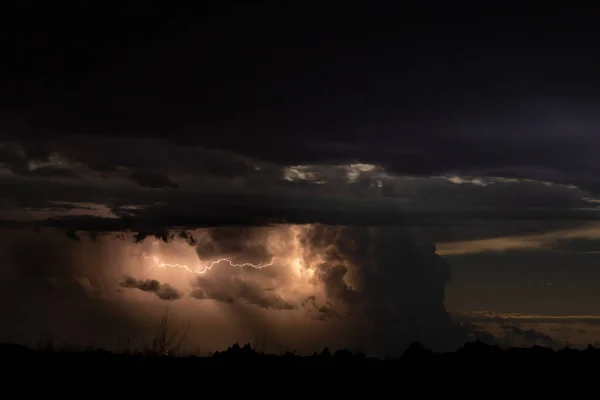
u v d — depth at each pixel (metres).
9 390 27.05
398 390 28.25
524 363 29.77
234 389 28.28
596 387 27.81
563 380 28.38
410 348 31.58
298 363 31.05
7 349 31.14
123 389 27.92
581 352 30.70
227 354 32.00
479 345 31.38
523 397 27.23
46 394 27.05
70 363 30.14
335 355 32.41
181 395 27.58
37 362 29.94
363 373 29.91
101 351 32.56
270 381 29.06
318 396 27.69
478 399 27.23
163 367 30.27
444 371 29.55
